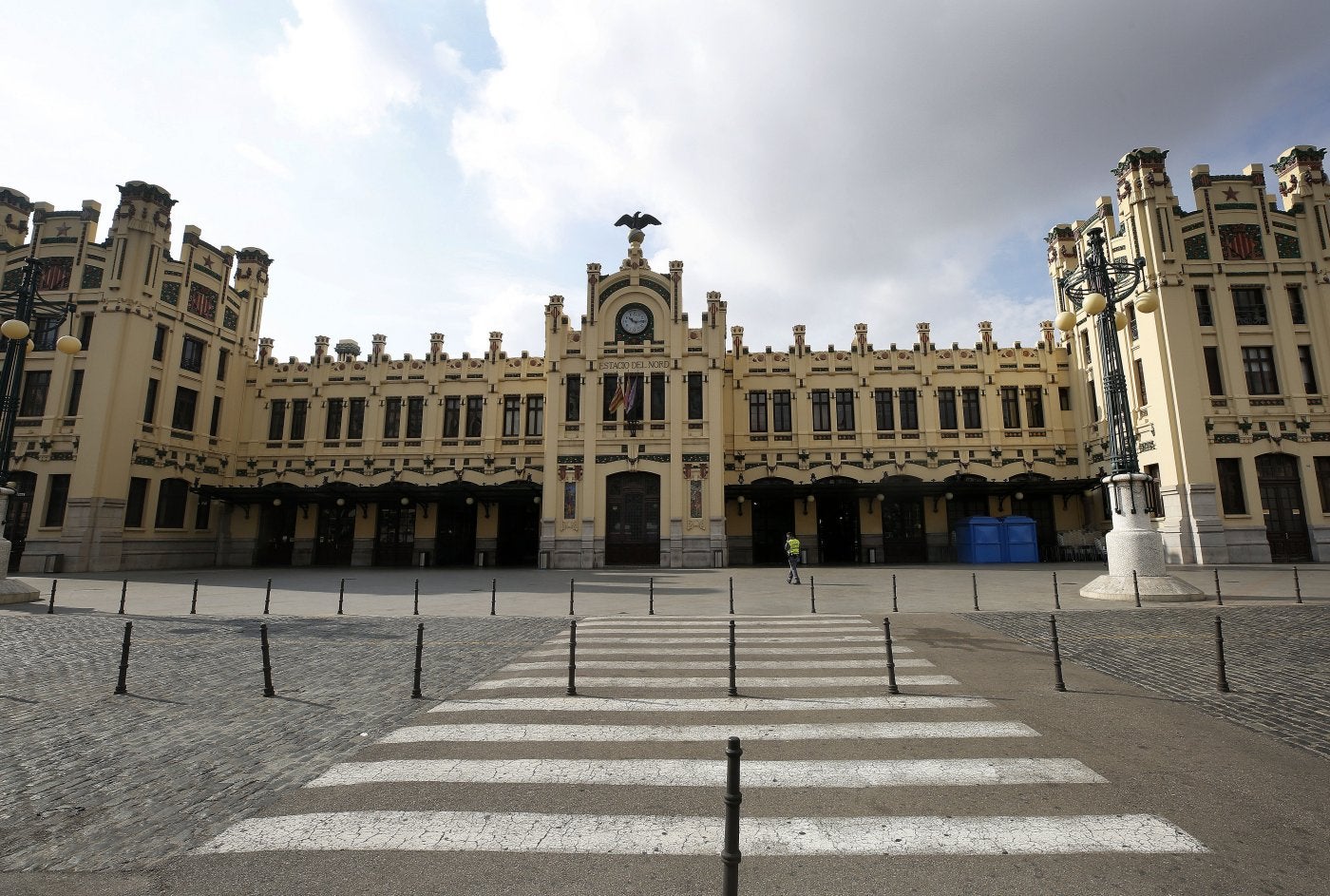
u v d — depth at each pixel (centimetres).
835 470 3734
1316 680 891
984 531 3422
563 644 1235
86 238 3288
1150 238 2981
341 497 3581
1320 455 2850
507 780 584
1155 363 2930
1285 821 493
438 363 3966
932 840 470
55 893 407
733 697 850
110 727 738
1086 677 933
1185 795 541
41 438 3106
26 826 500
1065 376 3750
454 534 3841
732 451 3772
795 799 541
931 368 3797
